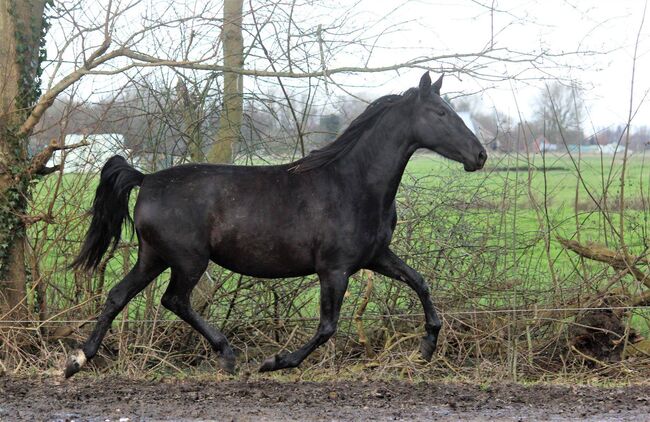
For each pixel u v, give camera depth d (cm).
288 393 618
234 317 882
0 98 805
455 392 630
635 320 962
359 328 834
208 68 777
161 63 768
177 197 654
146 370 816
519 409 564
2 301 815
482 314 852
